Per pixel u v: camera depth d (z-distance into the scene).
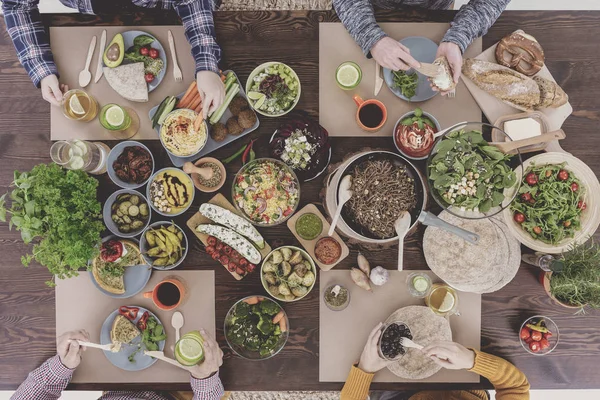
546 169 1.56
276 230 1.64
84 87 1.62
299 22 1.63
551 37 1.64
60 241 1.35
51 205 1.35
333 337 1.65
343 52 1.64
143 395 1.68
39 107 1.62
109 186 1.63
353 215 1.54
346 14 1.58
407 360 1.64
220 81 1.55
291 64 1.63
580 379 1.66
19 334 1.64
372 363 1.57
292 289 1.59
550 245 1.55
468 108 1.64
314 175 1.61
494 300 1.66
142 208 1.58
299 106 1.64
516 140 1.56
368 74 1.64
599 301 1.48
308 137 1.58
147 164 1.58
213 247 1.59
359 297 1.65
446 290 1.61
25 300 1.64
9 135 1.63
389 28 1.64
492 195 1.51
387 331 1.56
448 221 1.61
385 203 1.53
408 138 1.55
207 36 1.56
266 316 1.59
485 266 1.59
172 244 1.56
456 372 1.66
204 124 1.58
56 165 1.40
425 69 1.51
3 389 1.65
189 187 1.59
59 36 1.61
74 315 1.64
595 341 1.65
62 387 1.60
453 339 1.66
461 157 1.50
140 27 1.62
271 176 1.57
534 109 1.61
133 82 1.59
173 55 1.62
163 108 1.58
